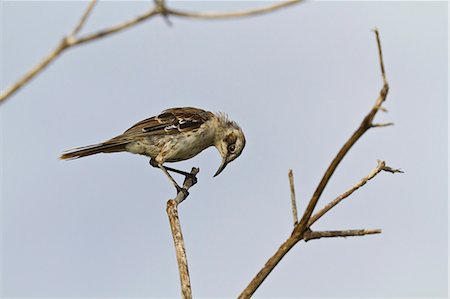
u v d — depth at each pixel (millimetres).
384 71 7551
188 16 5453
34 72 5086
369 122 7746
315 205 8500
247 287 8773
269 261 8734
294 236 8711
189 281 10406
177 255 10578
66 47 5164
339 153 8117
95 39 5242
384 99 7629
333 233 8539
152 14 5371
